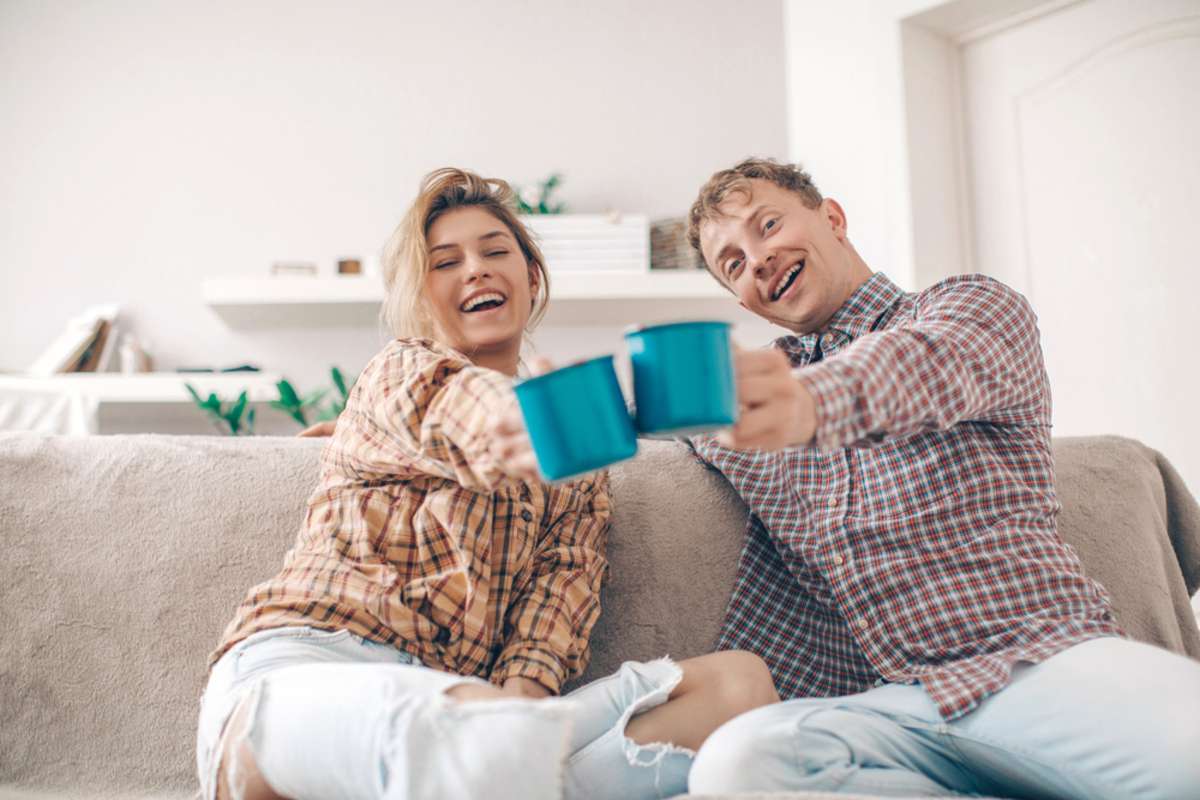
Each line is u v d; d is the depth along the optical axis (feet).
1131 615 4.12
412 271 3.94
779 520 3.81
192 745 3.84
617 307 9.36
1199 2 7.63
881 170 8.85
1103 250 8.09
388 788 2.21
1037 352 3.39
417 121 10.10
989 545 3.29
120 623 3.96
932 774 2.93
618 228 9.14
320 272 9.83
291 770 2.46
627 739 2.84
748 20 10.26
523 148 10.10
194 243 9.85
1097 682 2.70
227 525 4.09
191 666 3.93
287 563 3.34
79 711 3.87
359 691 2.41
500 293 4.00
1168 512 4.66
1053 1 8.29
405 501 3.31
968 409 2.88
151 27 10.11
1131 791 2.54
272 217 9.92
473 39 10.23
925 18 8.66
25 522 4.05
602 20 10.28
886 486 3.47
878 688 3.15
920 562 3.35
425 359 3.13
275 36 10.16
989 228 8.78
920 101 8.75
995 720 2.79
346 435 3.37
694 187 10.07
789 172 4.03
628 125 10.14
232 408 8.77
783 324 4.03
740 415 2.37
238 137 10.00
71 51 10.03
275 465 4.23
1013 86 8.66
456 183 4.22
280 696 2.57
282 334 9.80
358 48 10.18
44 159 9.89
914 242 8.53
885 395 2.61
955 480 3.38
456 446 2.75
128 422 9.46
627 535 4.20
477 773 2.14
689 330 2.17
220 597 4.00
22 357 9.60
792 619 3.84
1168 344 7.71
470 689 2.39
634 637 4.08
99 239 9.81
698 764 2.64
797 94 9.80
